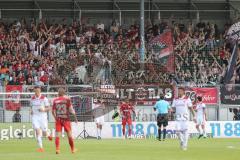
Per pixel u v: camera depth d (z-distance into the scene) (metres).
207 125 60.38
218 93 61.56
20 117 58.12
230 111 61.78
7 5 85.69
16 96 58.12
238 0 89.81
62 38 77.44
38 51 75.19
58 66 71.56
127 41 78.50
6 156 34.81
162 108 53.75
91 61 71.88
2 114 57.81
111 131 59.06
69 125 36.88
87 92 60.03
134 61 73.00
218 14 89.56
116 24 84.38
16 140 53.91
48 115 57.03
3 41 75.06
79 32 79.75
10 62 70.75
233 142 51.12
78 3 87.06
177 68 73.94
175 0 88.88
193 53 76.75
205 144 47.91
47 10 86.56
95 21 87.12
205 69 73.75
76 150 38.53
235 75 71.06
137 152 38.44
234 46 74.50
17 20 84.00
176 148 42.44
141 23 70.75
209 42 79.19
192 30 81.62
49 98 57.38
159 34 78.38
